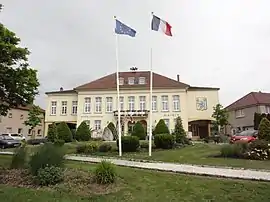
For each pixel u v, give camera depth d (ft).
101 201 26.03
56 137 91.56
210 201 26.40
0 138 106.73
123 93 154.20
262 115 117.80
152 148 76.28
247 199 26.81
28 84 52.85
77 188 29.48
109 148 72.18
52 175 31.35
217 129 139.13
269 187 30.22
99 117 152.87
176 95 150.00
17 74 50.60
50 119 161.58
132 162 51.65
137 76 160.45
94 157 61.11
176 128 90.27
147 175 36.47
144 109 150.41
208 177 35.96
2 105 55.67
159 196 27.71
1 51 48.03
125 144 71.46
